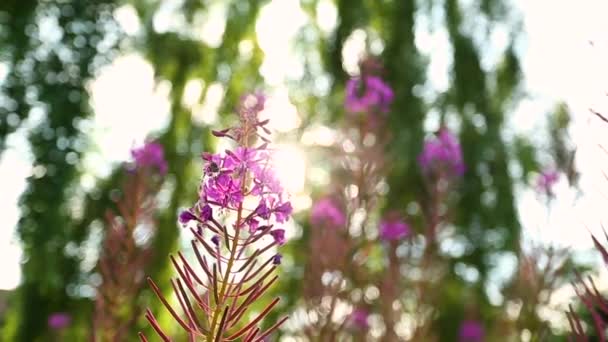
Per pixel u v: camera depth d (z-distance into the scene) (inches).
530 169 347.9
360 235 181.5
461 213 339.6
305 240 297.7
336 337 171.5
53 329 318.7
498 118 367.6
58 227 300.2
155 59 352.2
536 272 166.7
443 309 331.6
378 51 347.6
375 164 185.9
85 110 316.5
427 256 208.5
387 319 200.4
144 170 181.3
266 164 74.2
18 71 312.2
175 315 72.6
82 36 324.8
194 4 362.3
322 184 304.2
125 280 171.5
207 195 73.1
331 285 173.0
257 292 74.0
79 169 313.9
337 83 339.3
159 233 298.2
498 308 333.4
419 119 335.3
